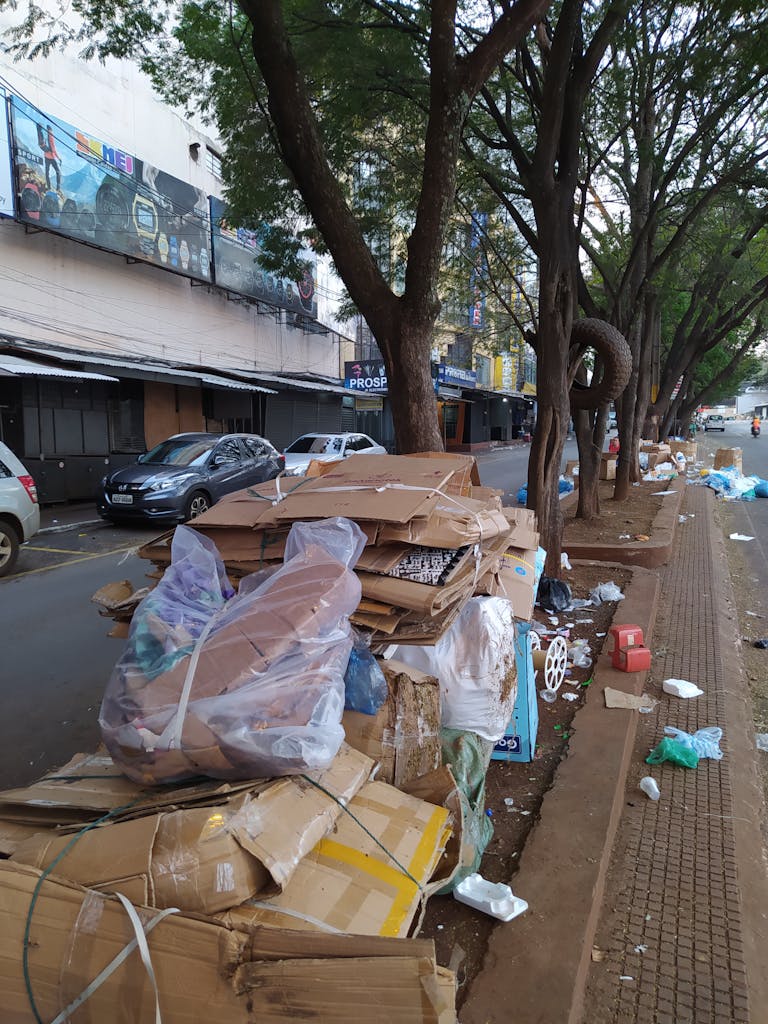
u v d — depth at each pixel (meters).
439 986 1.42
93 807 1.99
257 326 20.56
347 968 1.46
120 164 14.61
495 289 8.29
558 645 4.57
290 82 4.82
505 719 3.10
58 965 1.66
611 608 6.05
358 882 1.86
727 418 121.44
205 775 1.98
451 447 35.22
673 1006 2.20
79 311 14.27
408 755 2.49
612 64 8.65
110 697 2.13
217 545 3.12
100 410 15.09
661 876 2.82
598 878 2.60
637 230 10.72
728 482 16.41
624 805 3.35
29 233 12.96
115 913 1.65
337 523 2.72
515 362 44.28
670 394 20.64
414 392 5.25
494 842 2.88
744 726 4.21
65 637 5.93
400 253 9.84
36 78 13.03
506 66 7.64
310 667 2.12
